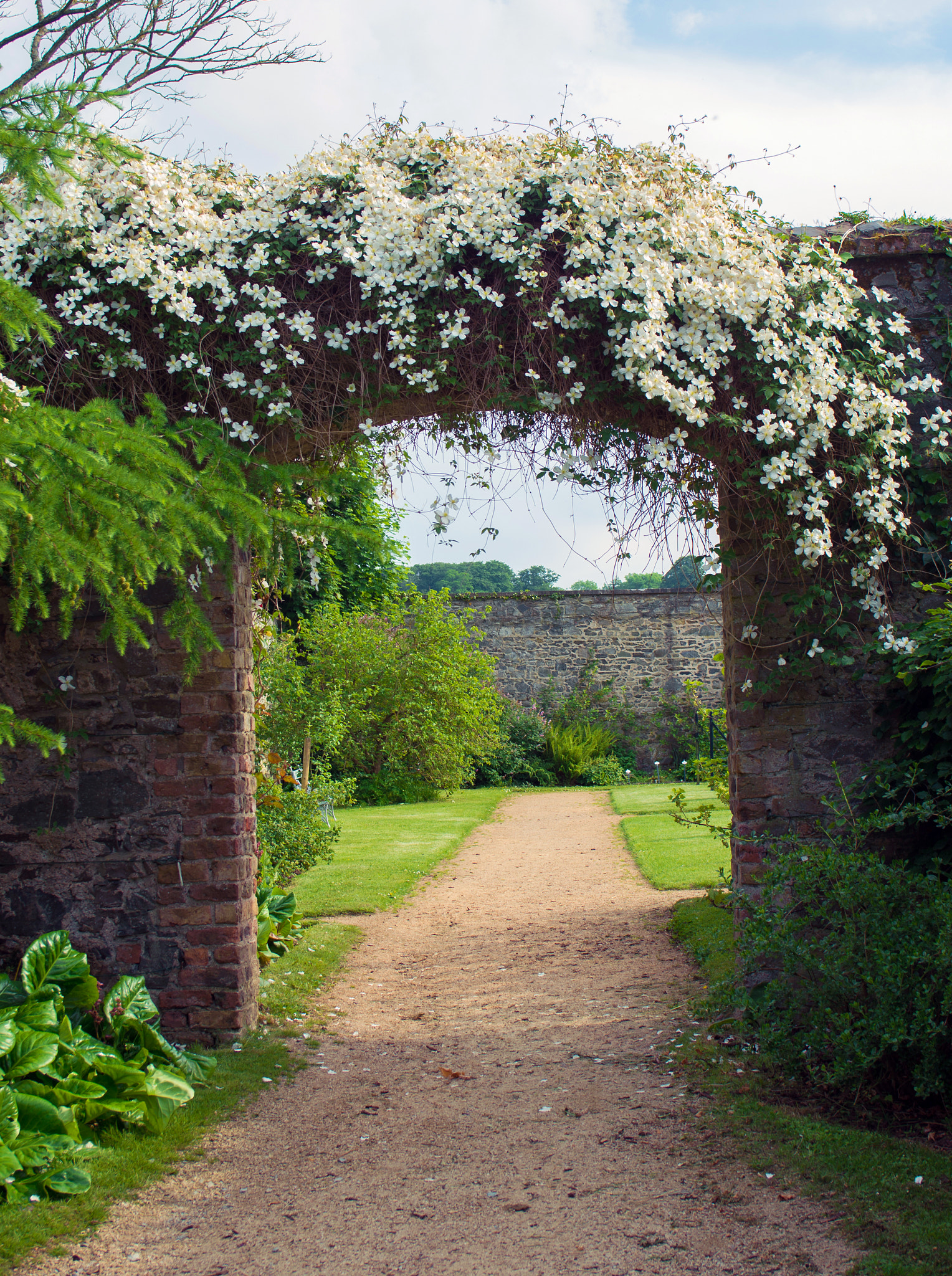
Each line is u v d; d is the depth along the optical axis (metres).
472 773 15.77
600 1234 2.48
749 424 3.61
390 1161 2.96
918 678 3.71
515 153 3.78
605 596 17.83
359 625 14.87
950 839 3.65
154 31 4.28
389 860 8.67
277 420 3.73
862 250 3.98
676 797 5.55
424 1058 3.92
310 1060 3.88
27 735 2.54
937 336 4.00
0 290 2.35
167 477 2.52
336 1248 2.45
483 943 5.88
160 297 3.56
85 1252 2.42
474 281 3.58
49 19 3.88
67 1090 3.03
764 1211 2.55
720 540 3.99
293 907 5.65
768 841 3.83
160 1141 3.04
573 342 3.65
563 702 17.75
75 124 2.77
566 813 12.27
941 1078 3.07
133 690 4.00
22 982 3.40
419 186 3.77
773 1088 3.38
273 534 3.30
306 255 3.72
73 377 3.70
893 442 3.77
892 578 3.94
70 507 2.18
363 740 14.72
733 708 4.01
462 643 15.57
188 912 3.95
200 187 3.85
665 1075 3.60
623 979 4.95
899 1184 2.63
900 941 3.20
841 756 3.90
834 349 3.87
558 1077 3.64
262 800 6.98
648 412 3.83
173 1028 3.92
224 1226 2.56
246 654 4.17
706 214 3.77
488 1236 2.49
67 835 3.96
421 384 3.71
